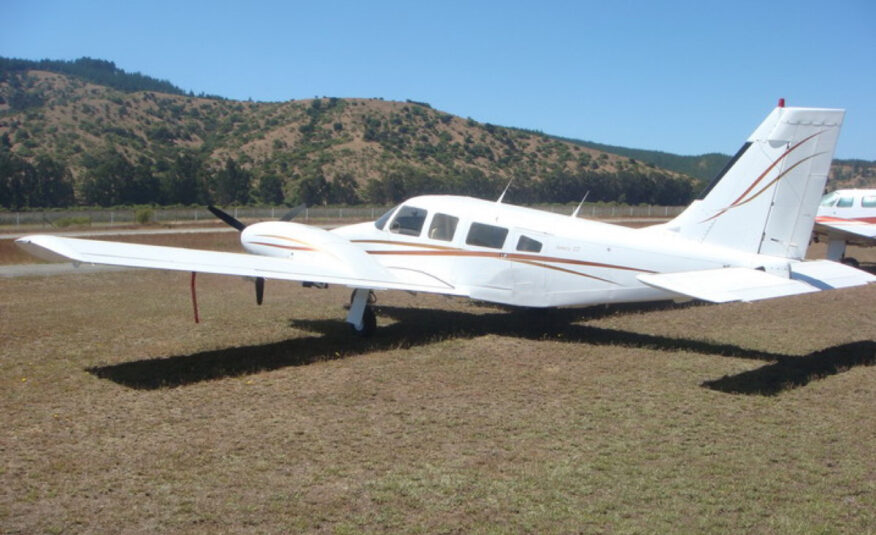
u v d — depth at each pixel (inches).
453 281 384.5
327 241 387.5
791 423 236.8
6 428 226.8
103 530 159.3
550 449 211.8
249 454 205.6
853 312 465.1
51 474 190.1
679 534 159.8
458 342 364.2
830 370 308.3
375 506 172.7
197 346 350.9
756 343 365.4
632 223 1763.0
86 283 616.7
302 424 233.5
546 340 370.3
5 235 1202.0
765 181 332.5
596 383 286.0
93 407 250.4
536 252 361.7
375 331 377.7
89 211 1766.7
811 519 167.0
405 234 404.8
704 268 335.3
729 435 224.8
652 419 240.7
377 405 255.3
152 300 505.0
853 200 757.9
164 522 163.3
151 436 220.4
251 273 323.0
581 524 164.4
